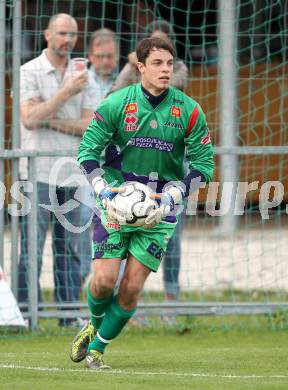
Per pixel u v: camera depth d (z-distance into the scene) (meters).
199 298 39.00
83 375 22.39
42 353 27.06
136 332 31.77
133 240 23.20
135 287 23.05
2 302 30.59
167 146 23.42
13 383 21.11
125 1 40.19
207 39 45.31
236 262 42.22
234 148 31.64
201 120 23.52
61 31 32.12
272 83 41.03
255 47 46.69
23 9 38.16
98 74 33.66
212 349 28.23
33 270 31.25
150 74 22.78
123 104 23.16
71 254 32.34
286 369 24.11
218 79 40.31
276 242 47.88
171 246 33.16
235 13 38.78
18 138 31.59
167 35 32.09
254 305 32.75
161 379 21.88
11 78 32.81
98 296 23.27
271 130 45.22
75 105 32.38
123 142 23.45
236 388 20.58
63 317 31.55
